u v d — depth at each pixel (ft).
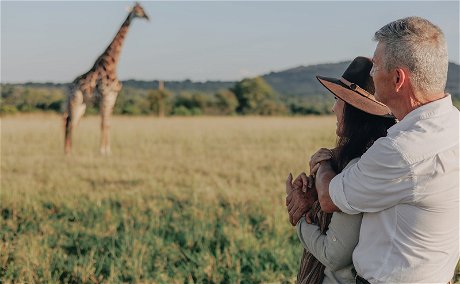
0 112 128.06
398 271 6.67
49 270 16.30
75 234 20.03
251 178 32.78
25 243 18.56
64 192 27.84
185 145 53.42
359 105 7.43
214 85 305.73
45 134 62.95
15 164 38.86
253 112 198.18
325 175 7.36
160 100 165.89
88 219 22.68
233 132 70.44
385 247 6.77
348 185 6.84
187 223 21.70
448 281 6.91
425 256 6.62
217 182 30.40
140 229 20.57
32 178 32.94
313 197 7.70
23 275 15.87
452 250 6.77
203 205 24.97
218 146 52.44
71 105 53.57
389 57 6.65
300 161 40.93
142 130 72.23
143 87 274.98
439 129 6.56
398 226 6.68
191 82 301.63
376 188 6.65
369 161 6.68
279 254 17.63
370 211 6.77
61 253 17.84
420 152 6.48
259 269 16.60
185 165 38.86
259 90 212.02
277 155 44.47
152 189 29.04
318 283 7.75
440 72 6.57
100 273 16.65
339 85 7.61
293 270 16.30
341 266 7.25
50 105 170.30
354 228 7.02
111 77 53.57
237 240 18.89
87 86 53.16
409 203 6.61
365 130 7.54
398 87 6.66
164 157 43.91
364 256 6.89
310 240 7.52
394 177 6.56
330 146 51.42
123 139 59.72
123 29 54.80
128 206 25.40
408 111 6.74
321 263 7.71
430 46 6.52
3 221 22.09
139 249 18.01
